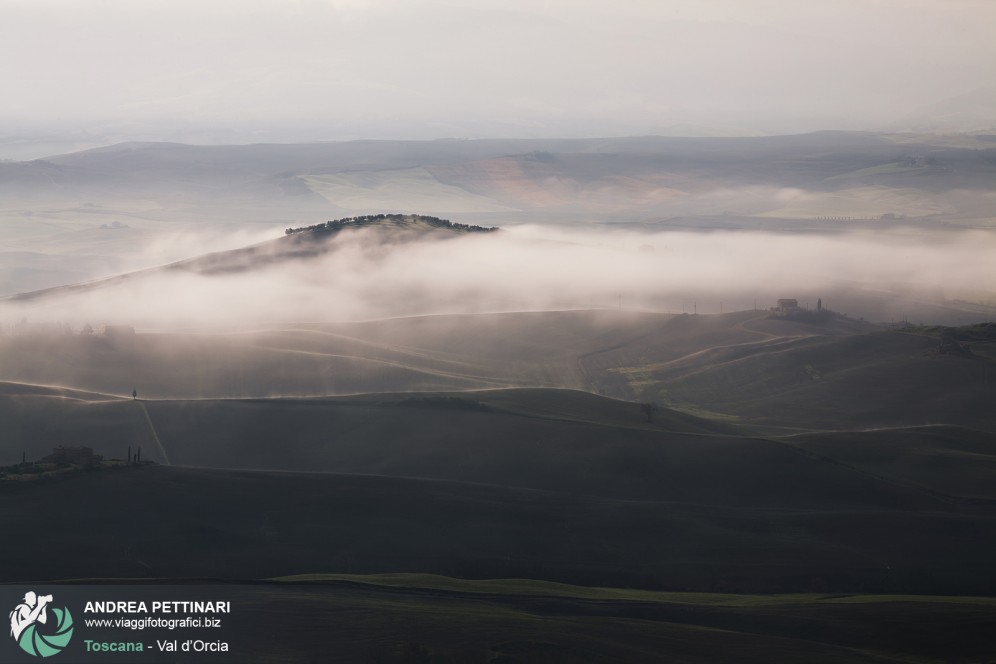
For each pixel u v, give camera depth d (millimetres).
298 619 144500
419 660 134000
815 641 149125
